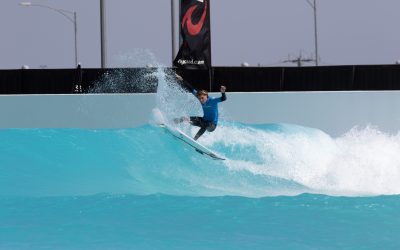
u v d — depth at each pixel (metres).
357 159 63.47
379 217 34.25
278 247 28.67
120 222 33.12
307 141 64.94
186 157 55.09
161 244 29.00
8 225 32.47
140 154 55.16
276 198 39.19
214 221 33.38
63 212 35.59
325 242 29.45
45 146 55.31
